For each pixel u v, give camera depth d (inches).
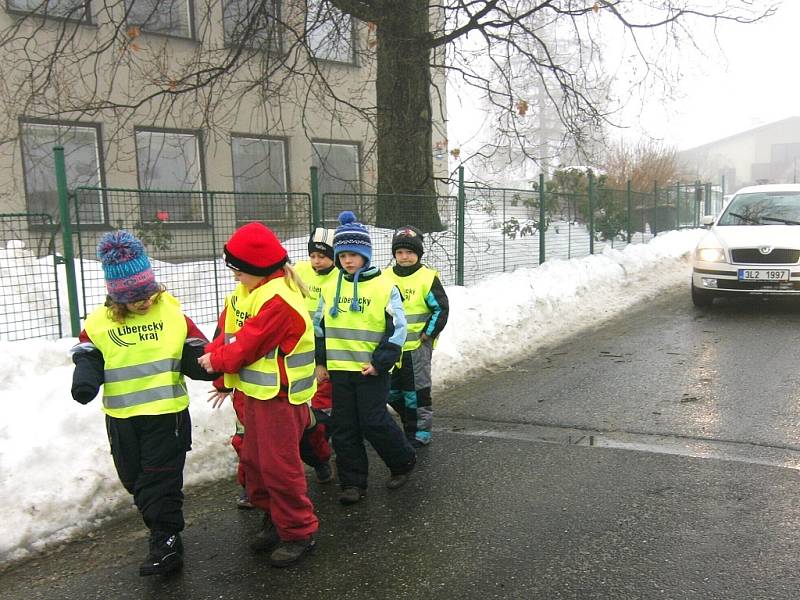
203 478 173.5
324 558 132.9
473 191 408.2
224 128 527.8
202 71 424.5
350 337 156.1
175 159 508.4
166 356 126.8
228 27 524.7
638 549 130.0
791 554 125.9
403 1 431.5
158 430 126.3
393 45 434.9
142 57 480.1
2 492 143.9
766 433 191.3
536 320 357.4
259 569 129.8
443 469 176.4
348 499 157.2
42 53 435.8
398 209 352.8
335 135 599.5
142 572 125.7
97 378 121.3
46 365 193.8
